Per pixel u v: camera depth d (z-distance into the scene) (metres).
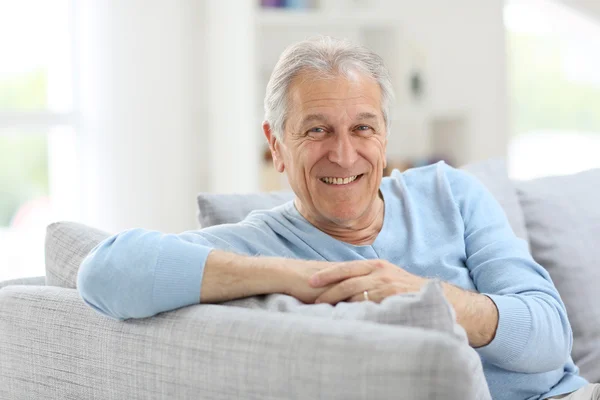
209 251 1.83
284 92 2.14
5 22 4.81
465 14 5.98
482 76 6.02
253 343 1.54
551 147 6.33
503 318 1.92
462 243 2.28
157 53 4.88
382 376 1.37
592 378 2.49
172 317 1.73
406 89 5.52
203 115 5.15
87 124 4.88
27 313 2.01
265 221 2.22
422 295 1.54
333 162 2.10
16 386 2.04
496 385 2.08
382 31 5.54
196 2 5.10
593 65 6.28
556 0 5.97
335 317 1.62
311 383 1.44
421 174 2.42
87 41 4.84
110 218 4.84
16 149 4.88
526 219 2.69
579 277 2.58
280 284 1.78
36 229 4.94
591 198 2.72
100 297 1.79
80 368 1.87
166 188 4.97
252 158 4.83
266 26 5.27
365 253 2.20
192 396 1.62
